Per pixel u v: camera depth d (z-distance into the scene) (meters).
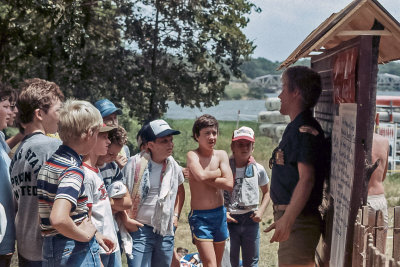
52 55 14.08
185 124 34.44
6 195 3.50
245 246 5.76
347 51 3.19
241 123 38.50
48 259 3.09
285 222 3.52
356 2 2.99
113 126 4.31
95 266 3.21
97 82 16.53
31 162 3.39
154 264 4.94
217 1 16.36
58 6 10.91
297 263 3.70
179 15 16.38
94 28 15.85
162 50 16.98
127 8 16.42
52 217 2.86
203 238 5.07
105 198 4.12
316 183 3.68
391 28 2.87
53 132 3.65
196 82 17.28
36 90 3.57
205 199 5.12
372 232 3.25
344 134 3.20
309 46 3.18
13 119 3.90
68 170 2.99
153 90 16.44
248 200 5.64
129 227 4.73
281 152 3.68
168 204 4.81
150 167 4.84
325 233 3.78
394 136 18.05
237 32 16.33
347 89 3.15
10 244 3.48
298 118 3.63
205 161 5.12
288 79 3.70
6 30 12.40
